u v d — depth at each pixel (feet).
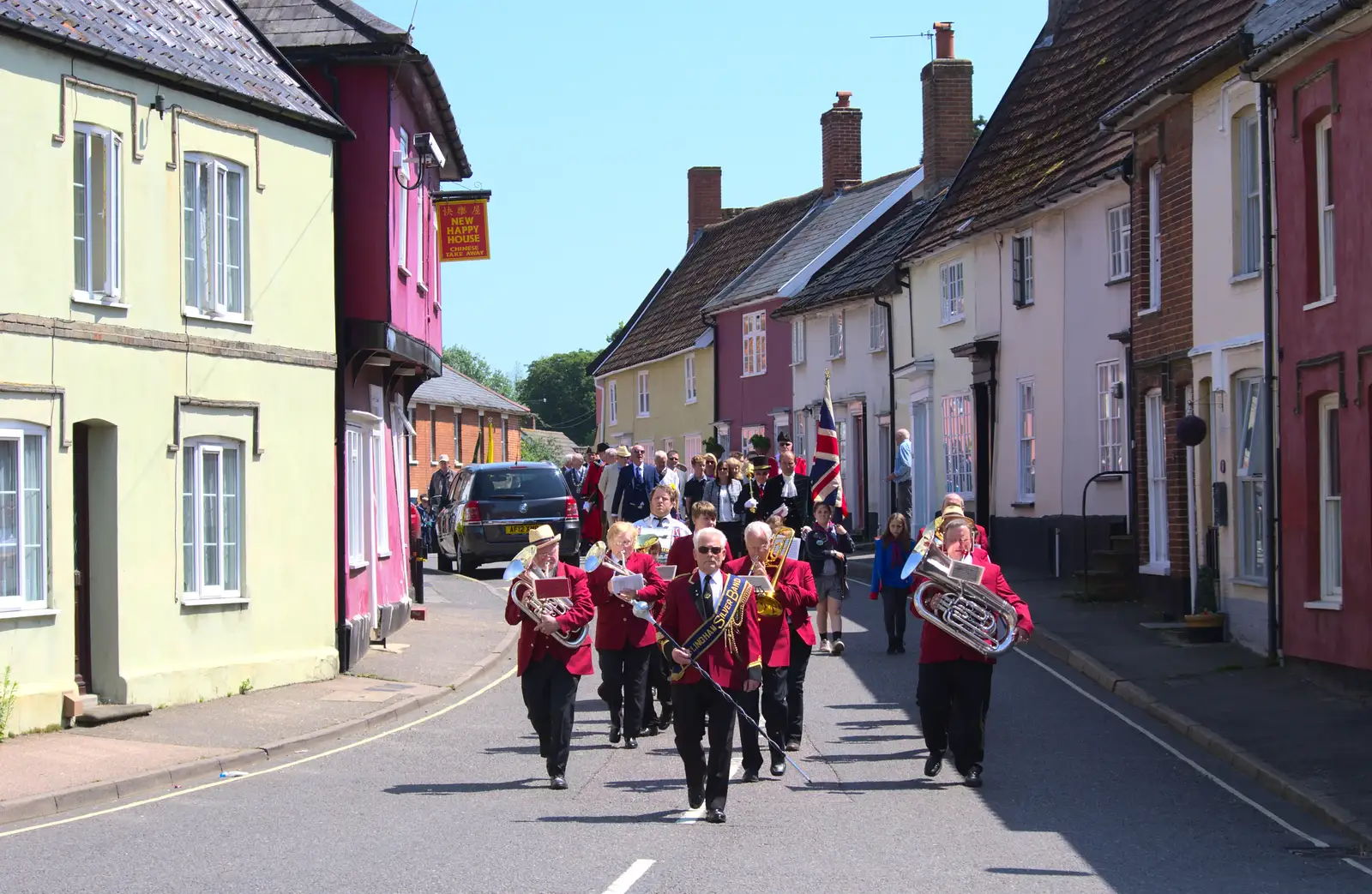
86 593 44.78
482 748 40.42
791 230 150.51
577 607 34.63
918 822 30.86
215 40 51.72
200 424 48.08
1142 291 65.77
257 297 50.88
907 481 88.33
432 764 38.11
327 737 41.78
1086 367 76.69
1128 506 70.64
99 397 44.06
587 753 39.60
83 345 43.50
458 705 48.52
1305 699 44.01
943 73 122.72
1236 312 54.95
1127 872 26.68
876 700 46.78
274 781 35.94
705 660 30.96
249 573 50.21
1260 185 53.98
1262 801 32.83
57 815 32.24
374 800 33.47
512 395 426.10
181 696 46.62
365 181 56.24
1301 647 48.52
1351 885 25.79
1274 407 51.16
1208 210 57.57
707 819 30.99
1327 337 46.98
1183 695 45.29
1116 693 47.70
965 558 36.11
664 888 25.39
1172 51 71.15
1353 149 45.24
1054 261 80.59
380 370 63.21
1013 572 82.94
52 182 42.52
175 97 47.11
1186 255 60.08
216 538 49.26
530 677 34.94
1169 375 61.62
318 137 54.03
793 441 133.18
